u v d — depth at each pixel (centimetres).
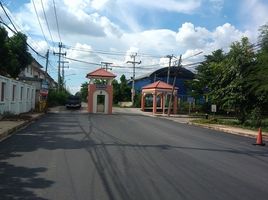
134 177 993
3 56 3881
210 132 2834
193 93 6462
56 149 1459
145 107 7275
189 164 1234
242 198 830
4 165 1112
